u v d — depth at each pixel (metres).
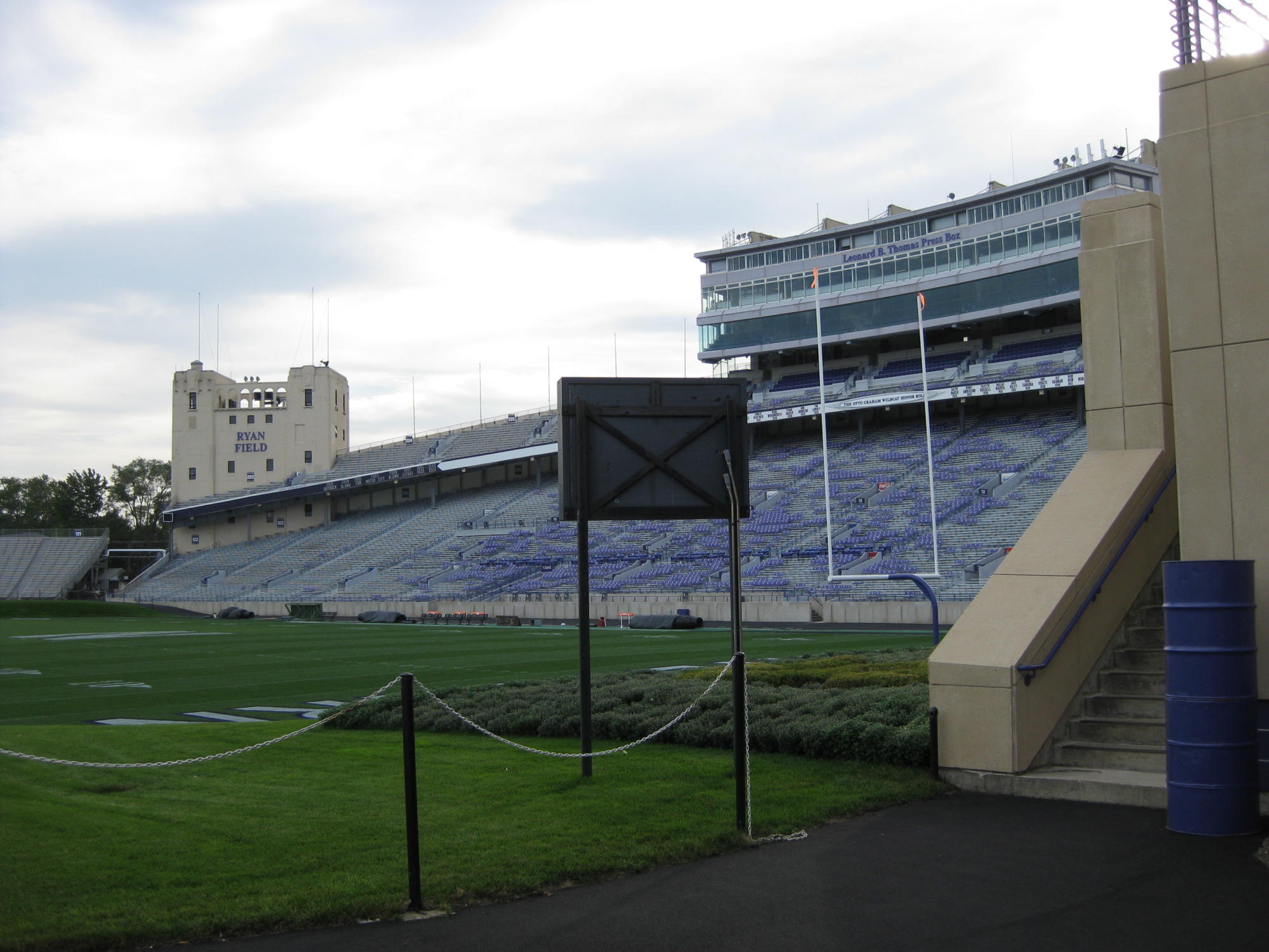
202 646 40.28
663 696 14.88
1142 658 11.12
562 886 7.46
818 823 8.97
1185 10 10.55
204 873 7.62
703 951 6.22
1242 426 9.61
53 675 28.89
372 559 74.31
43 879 7.43
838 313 65.25
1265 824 8.63
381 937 6.52
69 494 136.12
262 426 88.81
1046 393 58.72
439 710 15.25
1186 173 10.03
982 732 10.03
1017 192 58.75
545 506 72.56
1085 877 7.40
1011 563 11.14
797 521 55.34
